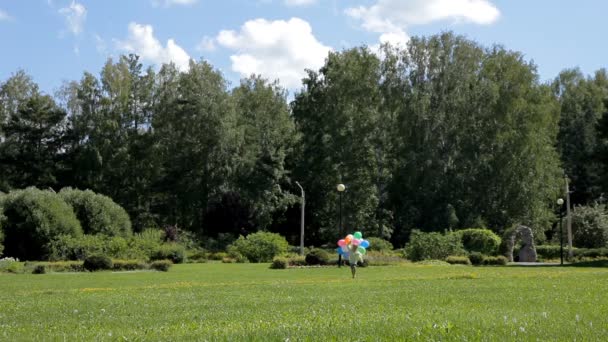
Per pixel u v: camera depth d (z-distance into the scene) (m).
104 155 64.06
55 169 66.25
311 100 69.25
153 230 51.06
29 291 21.58
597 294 15.70
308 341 8.39
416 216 61.75
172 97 68.31
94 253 37.53
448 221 58.22
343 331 9.16
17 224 43.72
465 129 62.34
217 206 62.88
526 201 58.25
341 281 24.17
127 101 67.31
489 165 60.00
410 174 61.94
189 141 65.19
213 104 64.12
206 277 28.16
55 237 43.09
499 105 60.16
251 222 62.91
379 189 64.19
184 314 13.09
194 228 66.19
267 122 69.19
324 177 64.44
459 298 15.23
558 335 8.61
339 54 66.25
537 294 15.97
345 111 61.41
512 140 58.91
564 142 74.69
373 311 12.48
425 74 64.81
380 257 42.09
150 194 67.12
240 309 13.87
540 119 59.75
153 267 35.72
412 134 63.34
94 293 19.92
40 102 67.50
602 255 50.91
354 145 61.12
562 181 60.59
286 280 25.44
